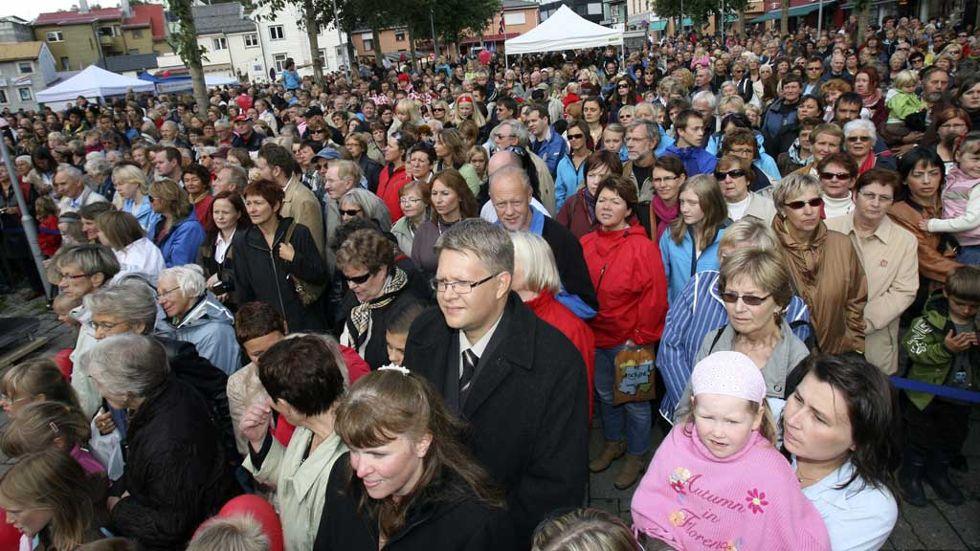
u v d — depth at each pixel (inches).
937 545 117.6
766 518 69.6
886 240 128.3
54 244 299.6
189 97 756.0
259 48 2071.9
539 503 77.7
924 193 154.5
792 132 261.1
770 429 75.8
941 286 125.9
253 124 432.1
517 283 105.0
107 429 123.9
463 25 1485.0
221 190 209.6
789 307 106.1
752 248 96.3
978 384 120.2
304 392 83.0
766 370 97.6
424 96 601.9
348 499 73.0
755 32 1381.6
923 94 277.4
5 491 91.7
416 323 92.7
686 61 781.9
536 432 78.7
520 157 203.9
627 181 137.4
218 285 179.9
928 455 129.0
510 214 129.7
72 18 2623.0
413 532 64.7
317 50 821.9
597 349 141.9
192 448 95.7
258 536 75.5
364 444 62.1
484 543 63.3
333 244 143.1
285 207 197.9
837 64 393.4
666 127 298.5
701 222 140.8
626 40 1827.0
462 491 64.9
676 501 75.5
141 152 306.5
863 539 70.7
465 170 226.8
